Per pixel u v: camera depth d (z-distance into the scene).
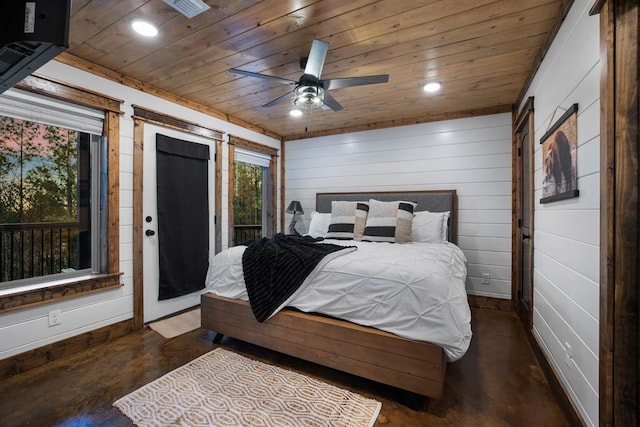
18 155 2.24
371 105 3.46
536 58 2.34
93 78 2.47
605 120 1.20
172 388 1.86
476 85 2.89
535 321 2.40
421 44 2.17
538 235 2.34
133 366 2.13
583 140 1.48
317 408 1.67
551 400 1.77
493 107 3.49
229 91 3.09
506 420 1.60
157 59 2.42
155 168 2.98
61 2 0.85
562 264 1.77
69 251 2.51
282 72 2.65
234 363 2.17
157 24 1.94
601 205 1.24
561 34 1.81
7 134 2.18
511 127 3.42
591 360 1.37
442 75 2.68
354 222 3.49
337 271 1.98
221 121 3.76
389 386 1.89
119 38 2.10
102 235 2.61
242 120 4.09
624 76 1.14
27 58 0.89
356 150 4.34
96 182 2.61
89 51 2.29
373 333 1.76
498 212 3.48
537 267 2.36
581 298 1.49
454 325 1.61
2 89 1.04
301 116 3.92
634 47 1.12
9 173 2.20
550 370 1.91
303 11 1.80
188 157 3.31
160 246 3.01
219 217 3.70
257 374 2.02
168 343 2.51
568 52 1.70
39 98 2.18
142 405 1.69
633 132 1.13
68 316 2.31
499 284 3.47
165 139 3.06
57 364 2.15
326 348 1.92
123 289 2.69
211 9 1.78
